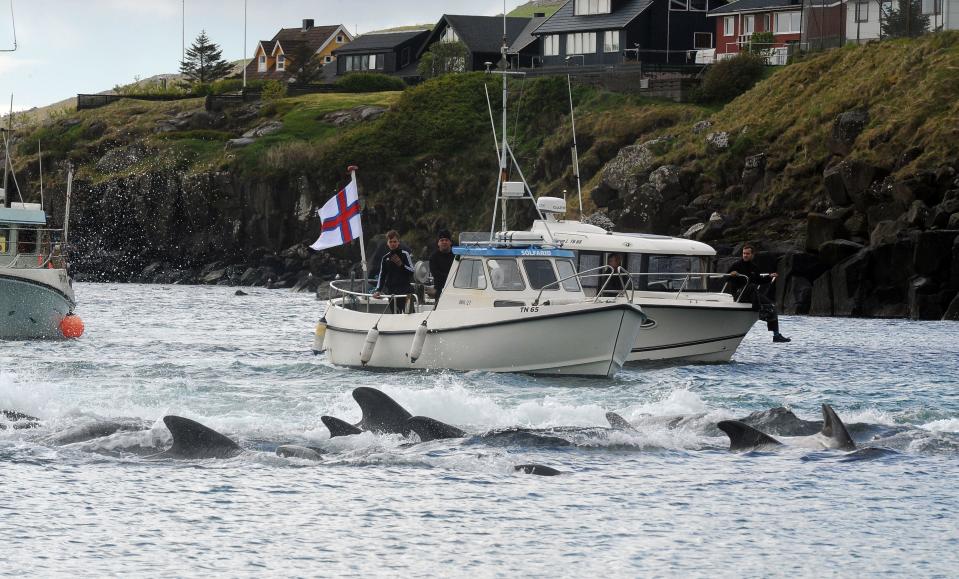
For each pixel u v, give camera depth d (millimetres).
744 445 68688
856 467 65250
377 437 68938
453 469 63781
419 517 55500
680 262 131250
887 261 199125
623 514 56375
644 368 115812
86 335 150250
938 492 60500
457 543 52000
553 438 69188
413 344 103750
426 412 75062
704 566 49438
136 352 126688
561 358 101438
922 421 79938
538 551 51031
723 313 122938
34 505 56688
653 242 131125
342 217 115812
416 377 101500
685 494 59781
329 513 56000
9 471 62500
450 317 103750
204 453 65812
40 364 110250
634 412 78500
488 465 64188
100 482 60688
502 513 56312
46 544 51188
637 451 68438
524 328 101438
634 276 130250
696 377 107500
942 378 108875
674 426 74062
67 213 156375
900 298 198375
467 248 108625
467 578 47875
